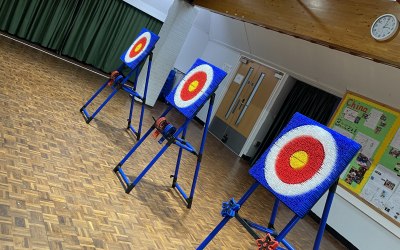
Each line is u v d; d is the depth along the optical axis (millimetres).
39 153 2779
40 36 7086
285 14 3559
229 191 4227
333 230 4512
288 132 2039
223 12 4523
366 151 4414
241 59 7223
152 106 6574
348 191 4453
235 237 3064
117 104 5453
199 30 8312
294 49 5465
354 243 4250
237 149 6680
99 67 7797
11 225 1856
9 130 2898
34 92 4098
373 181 4230
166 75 6449
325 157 1762
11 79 4172
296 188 1797
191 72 3221
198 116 7871
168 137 2949
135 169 3422
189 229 2783
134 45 4355
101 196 2615
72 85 5262
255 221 3684
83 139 3500
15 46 6133
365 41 2826
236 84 7238
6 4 6570
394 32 2605
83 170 2871
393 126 4203
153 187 3227
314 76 5574
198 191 3717
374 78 4328
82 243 1999
